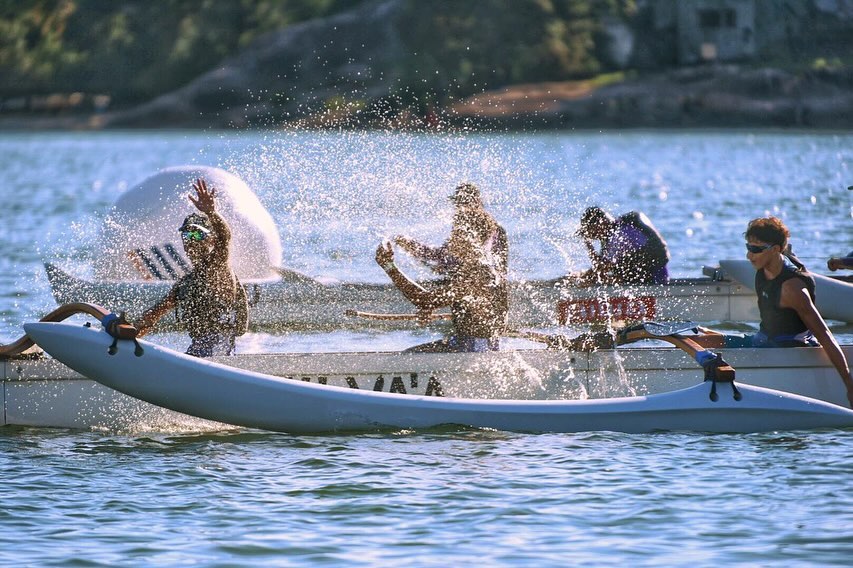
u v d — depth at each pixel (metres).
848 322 43.72
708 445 26.53
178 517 21.89
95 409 28.53
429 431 27.77
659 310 43.84
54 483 23.94
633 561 19.64
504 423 27.73
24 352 28.62
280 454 26.12
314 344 40.81
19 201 110.12
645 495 22.94
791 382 29.25
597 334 29.95
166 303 29.67
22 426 28.59
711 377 27.81
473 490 23.34
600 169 135.75
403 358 28.94
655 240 44.09
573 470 24.62
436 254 31.39
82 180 141.38
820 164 146.25
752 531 20.94
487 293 30.44
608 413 27.69
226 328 29.86
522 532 21.02
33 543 20.53
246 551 20.17
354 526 21.38
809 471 24.38
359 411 27.72
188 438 27.78
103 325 27.20
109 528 21.30
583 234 44.47
